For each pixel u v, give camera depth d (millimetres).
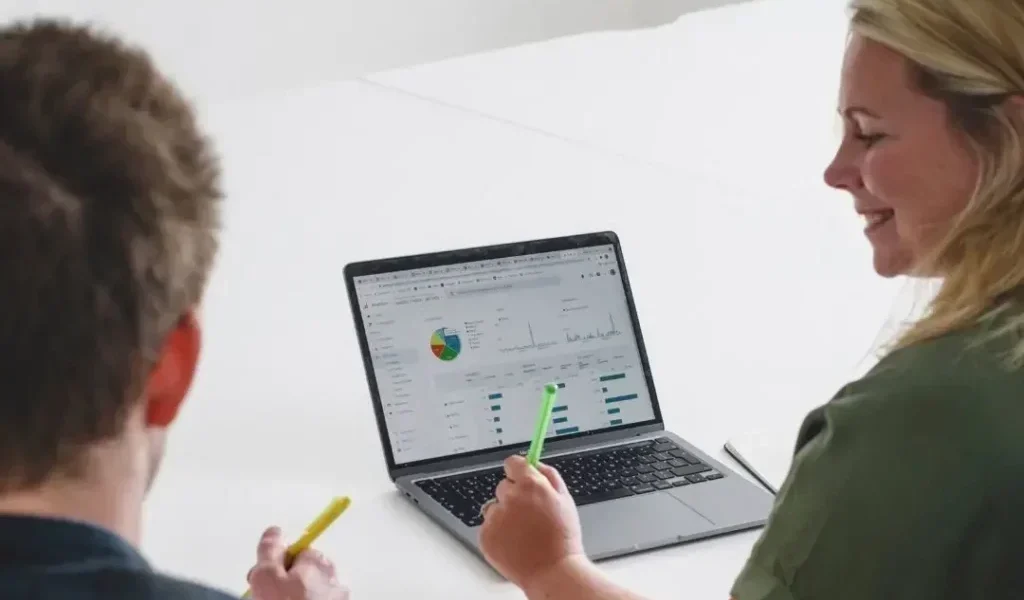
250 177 2205
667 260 1979
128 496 656
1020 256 947
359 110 2539
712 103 2637
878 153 1001
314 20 3809
